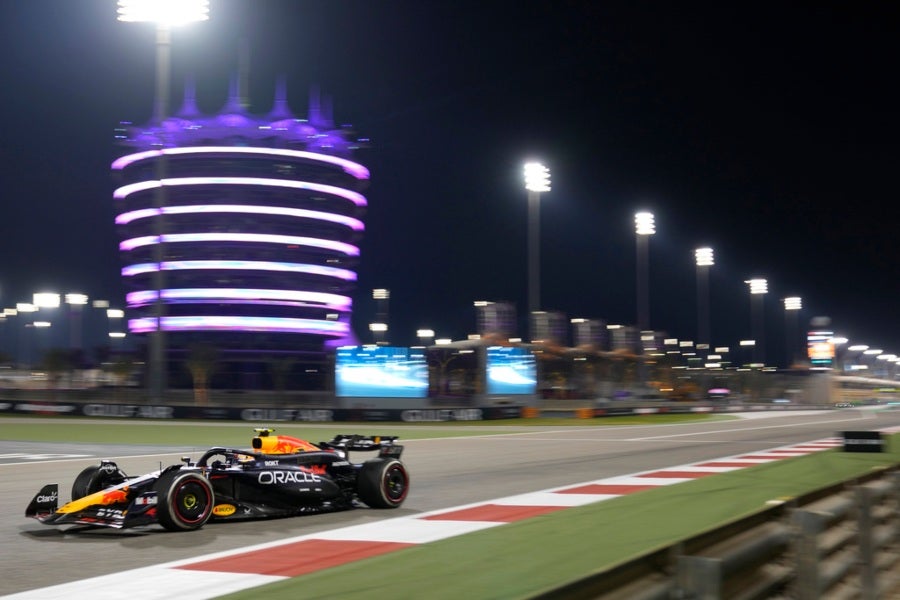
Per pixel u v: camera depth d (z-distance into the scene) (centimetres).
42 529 925
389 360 4700
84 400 5394
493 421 4522
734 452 2117
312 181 7950
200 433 3075
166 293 7688
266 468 968
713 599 309
